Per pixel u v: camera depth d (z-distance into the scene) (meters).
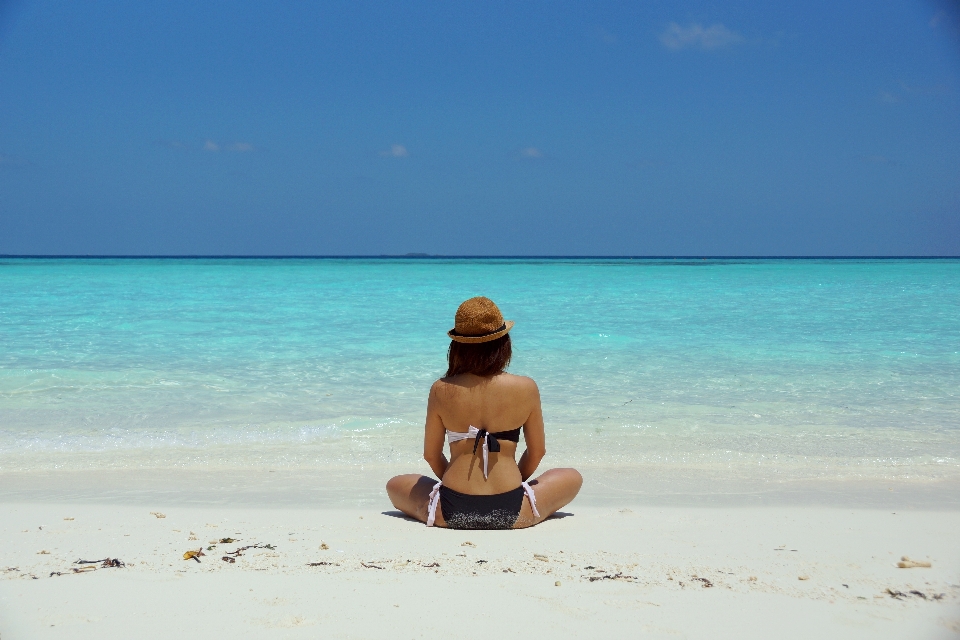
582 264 74.75
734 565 3.10
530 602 2.64
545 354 9.72
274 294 20.83
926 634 2.39
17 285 23.94
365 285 26.30
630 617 2.51
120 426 6.17
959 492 4.65
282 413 6.65
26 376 8.01
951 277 32.34
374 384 7.92
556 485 4.00
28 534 3.54
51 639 2.30
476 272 42.72
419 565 3.08
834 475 5.06
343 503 4.38
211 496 4.50
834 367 8.84
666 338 11.19
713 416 6.60
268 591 2.74
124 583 2.82
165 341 10.69
